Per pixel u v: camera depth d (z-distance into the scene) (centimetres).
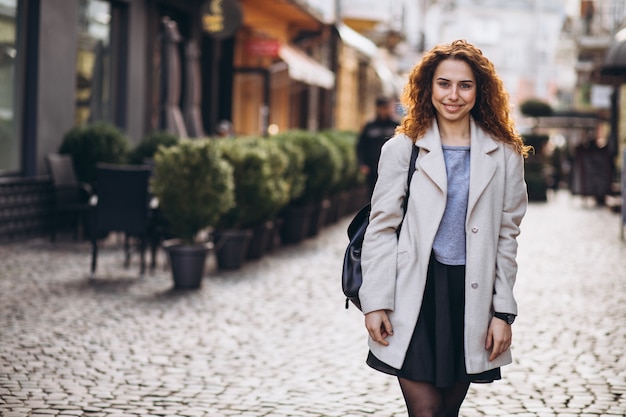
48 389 639
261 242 1346
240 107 2723
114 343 786
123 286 1066
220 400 624
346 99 4441
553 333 863
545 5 11038
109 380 669
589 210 2591
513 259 406
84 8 1736
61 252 1332
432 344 400
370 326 400
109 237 1544
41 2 1539
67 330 829
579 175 2761
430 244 397
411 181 405
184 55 2269
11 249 1347
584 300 1051
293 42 3319
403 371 399
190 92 1967
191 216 1080
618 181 2994
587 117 4594
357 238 418
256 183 1254
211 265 1277
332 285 1131
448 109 404
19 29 1511
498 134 411
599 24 4009
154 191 1091
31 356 732
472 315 396
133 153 1557
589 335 855
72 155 1528
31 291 1012
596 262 1395
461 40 416
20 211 1460
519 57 11106
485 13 11075
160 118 1805
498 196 403
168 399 624
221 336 827
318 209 1695
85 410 593
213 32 2147
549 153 4356
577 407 617
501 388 666
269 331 854
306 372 707
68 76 1644
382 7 4447
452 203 402
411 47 6488
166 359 737
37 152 1538
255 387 661
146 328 848
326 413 598
